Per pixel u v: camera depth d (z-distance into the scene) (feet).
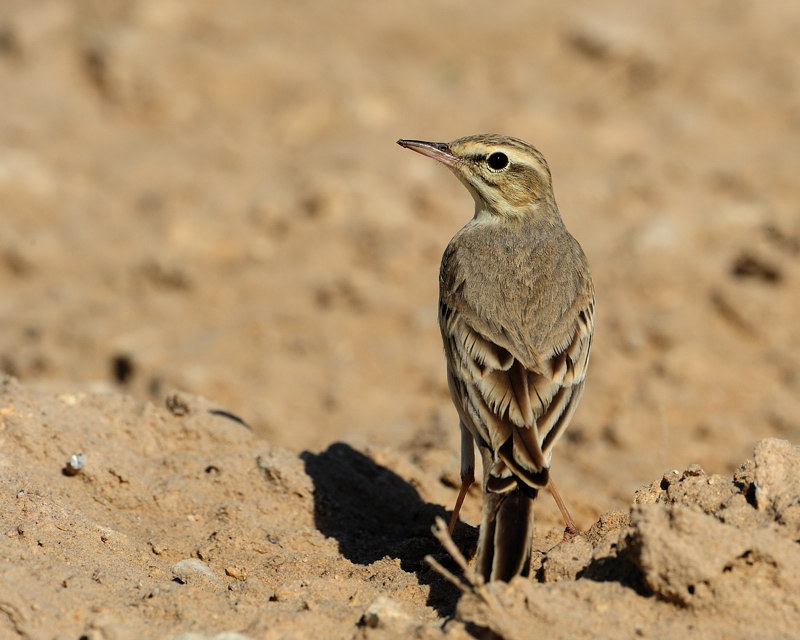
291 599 27.30
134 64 80.89
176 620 25.53
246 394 53.67
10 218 68.13
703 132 77.66
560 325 31.99
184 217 67.00
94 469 33.94
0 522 30.01
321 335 58.44
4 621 24.62
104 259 64.64
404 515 37.22
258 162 74.13
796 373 53.57
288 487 35.22
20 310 60.75
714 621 23.94
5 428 34.60
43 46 83.41
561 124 78.43
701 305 58.29
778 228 60.85
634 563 25.05
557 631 23.66
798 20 92.63
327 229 65.77
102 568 28.43
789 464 27.50
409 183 69.26
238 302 61.21
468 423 30.35
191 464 35.99
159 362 55.62
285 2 93.61
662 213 66.03
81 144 75.97
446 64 86.12
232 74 81.30
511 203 36.52
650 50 85.81
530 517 26.55
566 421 30.37
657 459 48.42
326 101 79.05
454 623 24.12
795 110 79.92
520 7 93.81
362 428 51.65
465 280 33.42
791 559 24.40
